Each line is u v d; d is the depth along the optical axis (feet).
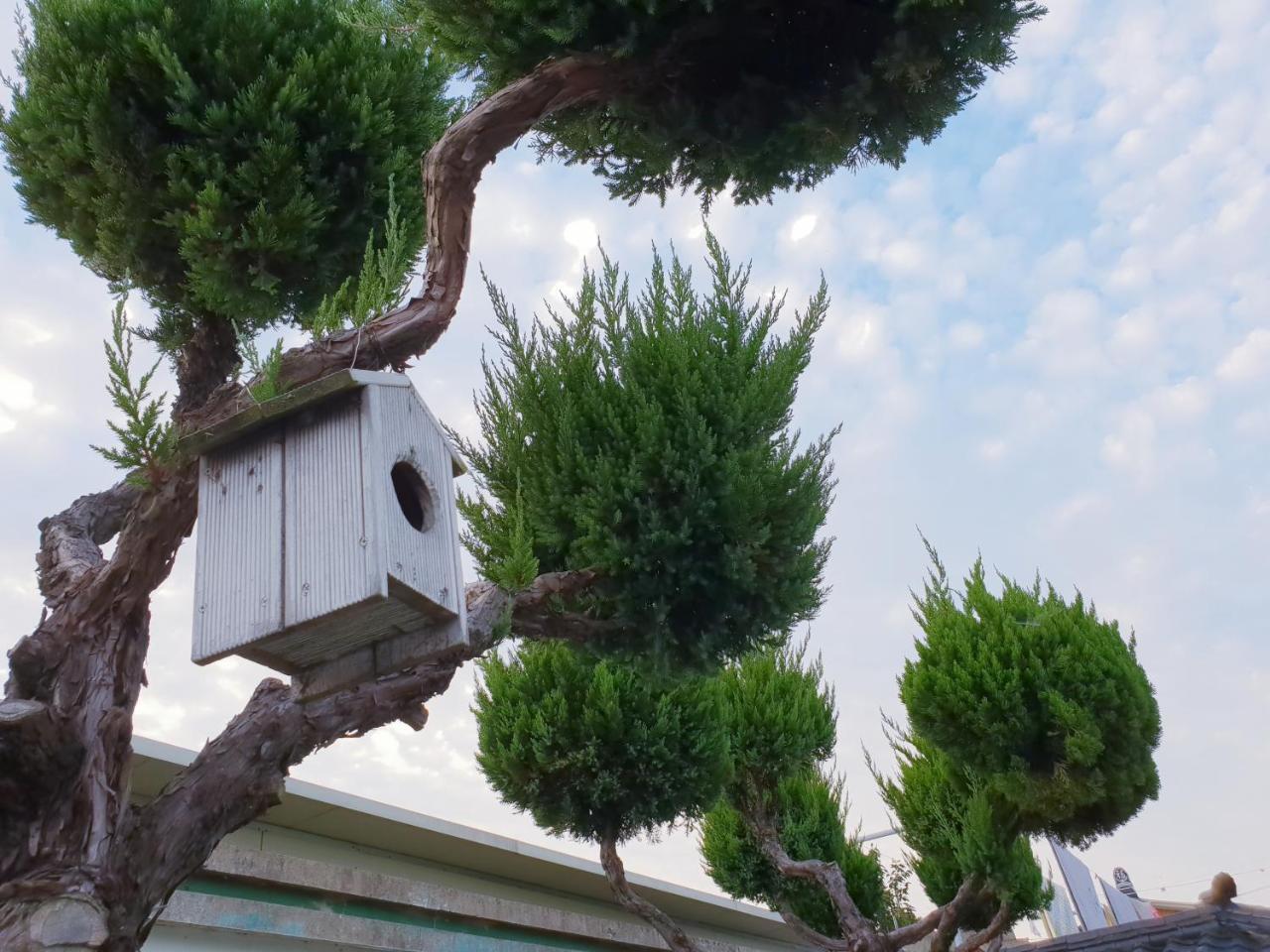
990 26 13.47
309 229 13.76
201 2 13.96
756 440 15.69
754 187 15.90
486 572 14.46
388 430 9.02
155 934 20.36
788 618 15.23
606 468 14.47
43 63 13.80
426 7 13.50
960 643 25.95
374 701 10.21
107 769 8.38
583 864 35.55
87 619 9.07
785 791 32.19
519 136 12.41
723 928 48.16
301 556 8.49
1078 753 23.71
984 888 25.03
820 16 13.89
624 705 25.61
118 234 13.73
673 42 13.38
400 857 31.45
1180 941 17.22
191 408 13.15
